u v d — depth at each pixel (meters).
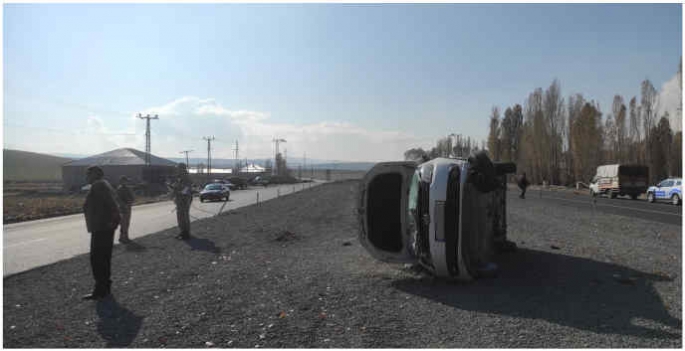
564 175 58.00
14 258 9.26
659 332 4.42
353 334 4.45
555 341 4.21
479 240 6.86
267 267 7.77
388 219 7.16
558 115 59.03
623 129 50.41
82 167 72.25
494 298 5.73
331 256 8.88
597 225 13.91
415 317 4.97
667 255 8.62
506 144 71.50
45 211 23.73
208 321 4.85
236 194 48.66
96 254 5.84
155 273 7.33
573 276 6.92
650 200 29.39
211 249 9.91
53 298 5.84
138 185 54.69
